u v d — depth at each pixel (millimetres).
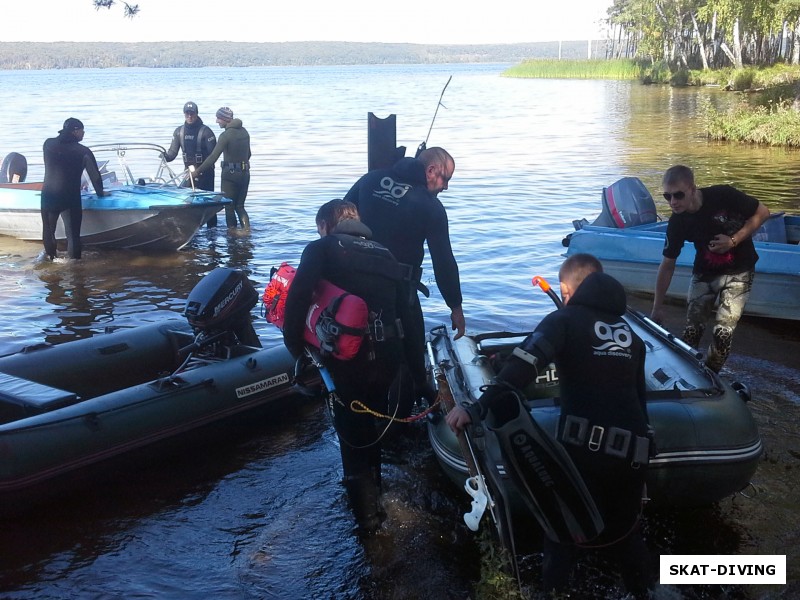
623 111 35594
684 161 18125
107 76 187250
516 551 3584
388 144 6172
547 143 22625
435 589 3334
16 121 30812
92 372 5188
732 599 3195
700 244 4996
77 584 3432
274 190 14383
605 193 8500
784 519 3793
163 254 9680
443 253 4281
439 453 3943
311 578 3439
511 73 105312
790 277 6574
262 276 8523
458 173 16422
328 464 4516
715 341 5066
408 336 3877
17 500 3922
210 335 5082
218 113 10664
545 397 4480
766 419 4836
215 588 3387
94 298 7789
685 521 3793
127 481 4352
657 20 74500
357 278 3652
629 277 7754
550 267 8758
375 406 3758
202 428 4633
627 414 2893
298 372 3754
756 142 22250
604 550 3066
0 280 8492
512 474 2902
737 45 54094
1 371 4840
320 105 43344
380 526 3803
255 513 3996
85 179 10297
